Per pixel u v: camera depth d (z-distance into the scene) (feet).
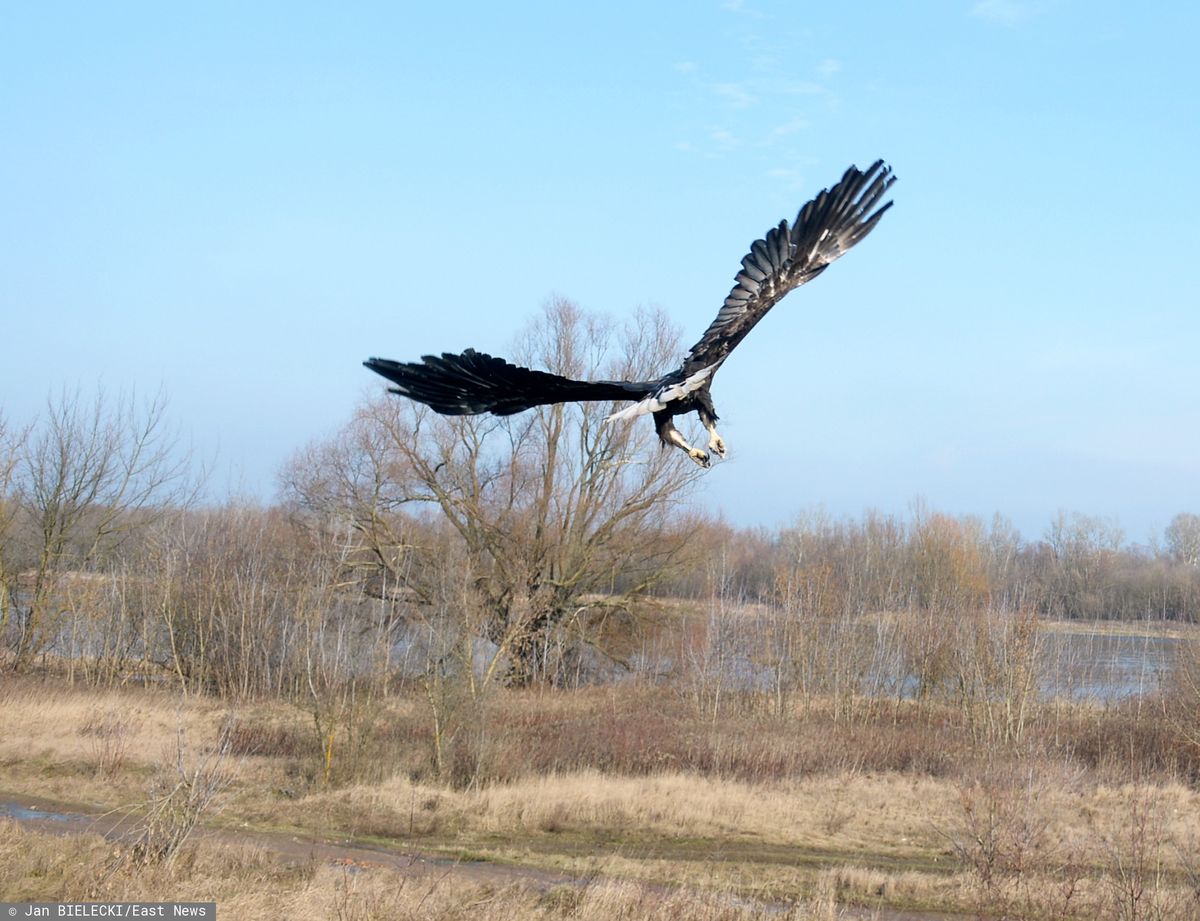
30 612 139.95
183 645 145.59
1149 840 70.33
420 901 49.83
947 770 97.04
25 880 50.34
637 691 139.64
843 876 65.82
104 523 151.33
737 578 182.39
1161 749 103.30
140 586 148.87
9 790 83.25
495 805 81.82
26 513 146.72
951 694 136.26
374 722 91.56
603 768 97.45
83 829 69.62
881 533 209.15
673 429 19.74
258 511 165.99
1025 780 85.61
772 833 78.18
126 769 90.33
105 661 141.08
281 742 102.83
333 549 139.64
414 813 80.53
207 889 49.80
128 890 49.14
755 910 54.44
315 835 73.97
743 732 108.37
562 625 151.33
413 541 146.61
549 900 53.72
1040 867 65.21
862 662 139.95
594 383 19.52
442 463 150.41
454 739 91.61
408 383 19.54
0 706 112.06
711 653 133.18
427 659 99.76
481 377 19.47
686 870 67.97
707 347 19.94
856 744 107.86
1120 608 216.74
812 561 195.11
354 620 120.88
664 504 155.12
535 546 148.66
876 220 21.30
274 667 138.31
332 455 151.12
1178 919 52.29
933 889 62.90
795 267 20.95
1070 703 126.11
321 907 48.19
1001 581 218.18
